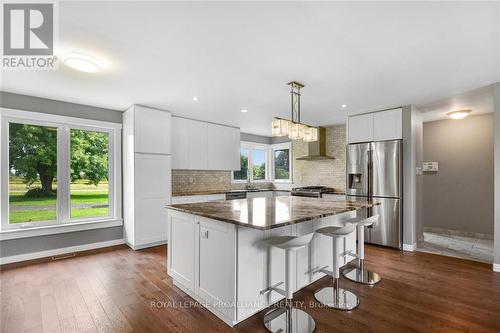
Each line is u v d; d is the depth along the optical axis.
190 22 1.88
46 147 3.82
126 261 3.56
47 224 3.79
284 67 2.68
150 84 3.18
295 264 2.66
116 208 4.39
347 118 4.87
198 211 2.49
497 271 3.19
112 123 4.38
